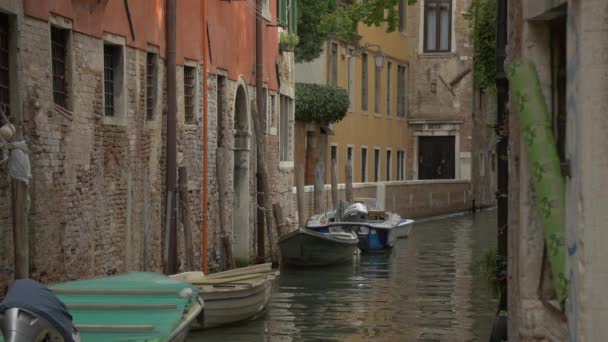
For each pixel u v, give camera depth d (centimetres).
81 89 1622
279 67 3133
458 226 4572
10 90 1368
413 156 5731
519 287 699
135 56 1892
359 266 2838
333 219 3434
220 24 2458
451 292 2247
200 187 2294
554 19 656
